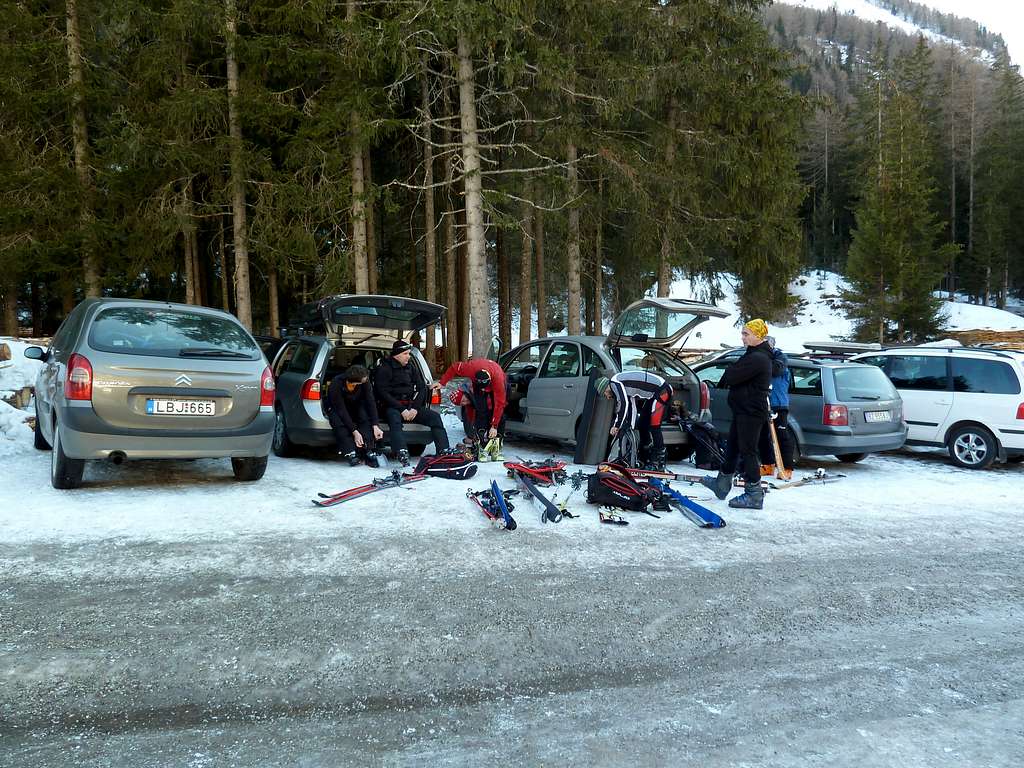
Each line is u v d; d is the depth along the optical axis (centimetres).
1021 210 4788
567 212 1595
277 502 557
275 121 1523
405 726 239
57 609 328
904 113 3862
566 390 829
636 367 796
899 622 342
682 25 1478
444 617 333
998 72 5938
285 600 349
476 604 350
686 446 827
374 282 1744
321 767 212
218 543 440
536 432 874
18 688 255
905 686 274
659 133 1544
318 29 1473
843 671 287
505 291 2230
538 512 551
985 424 858
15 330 1877
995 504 642
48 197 1502
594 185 1639
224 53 1505
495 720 244
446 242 2028
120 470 666
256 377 596
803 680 278
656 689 269
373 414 752
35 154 1536
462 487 636
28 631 303
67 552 411
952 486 735
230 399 577
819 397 803
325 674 274
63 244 1480
